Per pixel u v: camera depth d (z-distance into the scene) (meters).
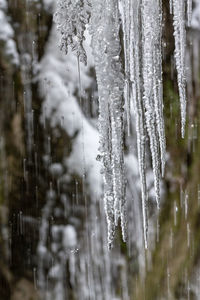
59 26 2.86
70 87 4.79
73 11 2.85
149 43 2.89
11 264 4.93
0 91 4.71
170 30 4.38
